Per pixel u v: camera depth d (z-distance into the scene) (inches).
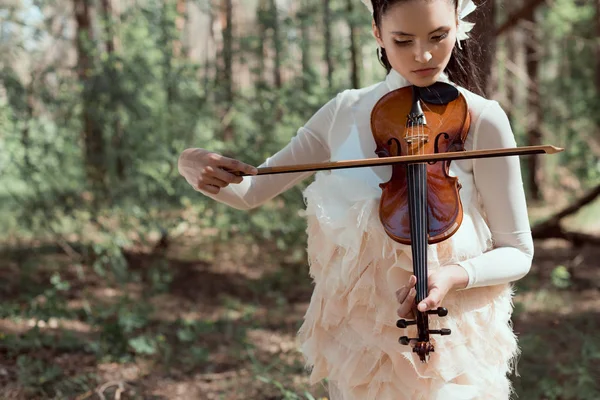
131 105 315.0
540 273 334.6
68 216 323.9
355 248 88.5
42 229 329.7
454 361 88.3
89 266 321.4
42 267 315.9
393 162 83.5
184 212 356.5
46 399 176.4
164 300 285.4
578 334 221.5
